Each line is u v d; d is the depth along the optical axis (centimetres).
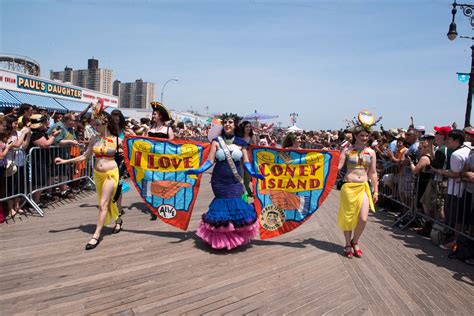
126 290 355
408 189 675
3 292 343
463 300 367
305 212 519
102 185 492
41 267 404
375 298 362
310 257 471
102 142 496
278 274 410
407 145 763
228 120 476
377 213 783
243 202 486
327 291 372
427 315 333
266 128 1516
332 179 510
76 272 393
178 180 528
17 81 2078
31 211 645
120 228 554
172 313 315
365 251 509
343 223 478
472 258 480
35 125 646
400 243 559
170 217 532
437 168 590
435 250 529
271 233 520
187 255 460
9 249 455
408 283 404
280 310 329
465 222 498
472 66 1174
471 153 499
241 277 397
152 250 473
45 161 672
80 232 535
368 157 478
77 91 2833
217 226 464
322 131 1927
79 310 315
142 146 531
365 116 481
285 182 517
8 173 575
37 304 323
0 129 540
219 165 479
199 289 363
